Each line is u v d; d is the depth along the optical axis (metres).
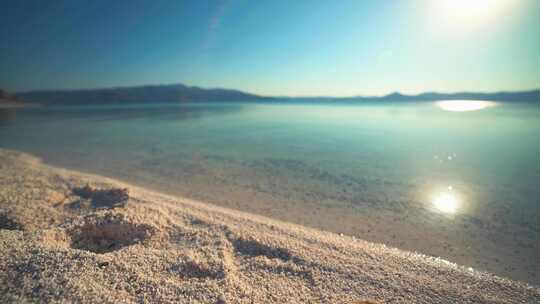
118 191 6.20
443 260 4.25
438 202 6.77
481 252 4.51
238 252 4.06
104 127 24.66
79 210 5.34
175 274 3.31
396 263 3.86
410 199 6.99
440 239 4.95
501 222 5.60
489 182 8.21
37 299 2.59
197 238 4.36
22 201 5.48
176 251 3.86
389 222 5.66
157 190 7.60
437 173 9.34
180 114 44.41
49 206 5.43
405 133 19.80
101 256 3.42
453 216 5.94
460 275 3.64
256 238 4.37
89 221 4.49
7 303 2.52
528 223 5.52
